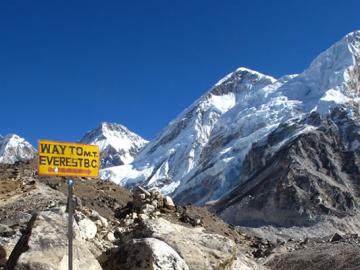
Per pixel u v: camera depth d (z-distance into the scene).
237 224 142.25
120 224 26.94
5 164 46.38
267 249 48.47
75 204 27.89
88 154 11.41
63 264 13.23
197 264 15.38
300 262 45.03
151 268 13.83
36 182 38.94
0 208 31.61
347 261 43.47
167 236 16.19
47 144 11.04
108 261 14.66
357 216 134.25
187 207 49.41
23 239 13.88
